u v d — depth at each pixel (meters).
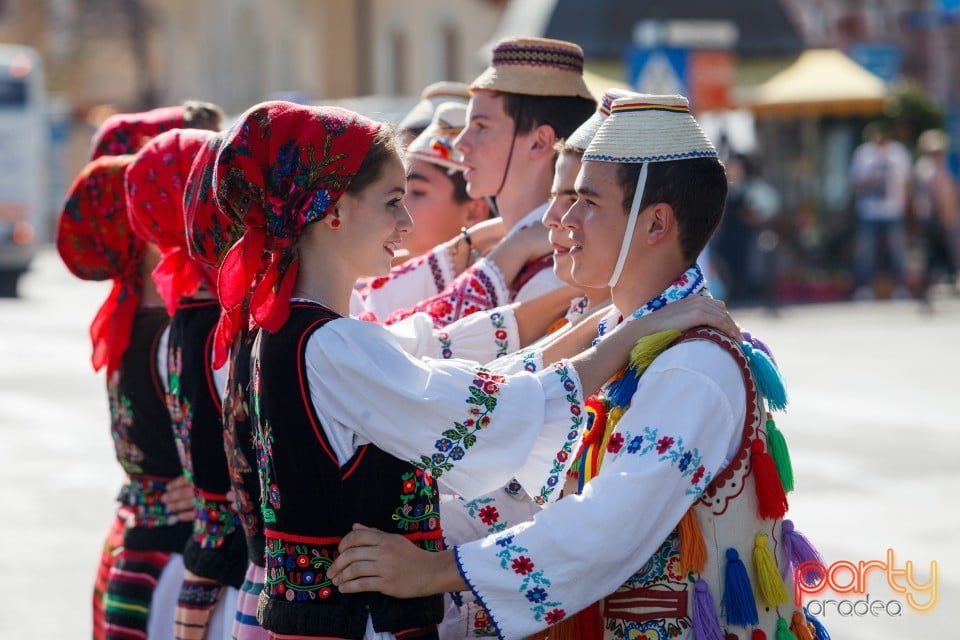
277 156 5.86
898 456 19.67
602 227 6.02
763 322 36.91
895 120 47.59
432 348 6.93
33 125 47.84
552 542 5.73
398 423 5.79
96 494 18.97
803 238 43.81
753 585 5.96
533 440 5.89
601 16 40.72
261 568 6.41
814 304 41.66
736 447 5.88
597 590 5.77
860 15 59.09
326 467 5.81
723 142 40.47
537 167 7.68
